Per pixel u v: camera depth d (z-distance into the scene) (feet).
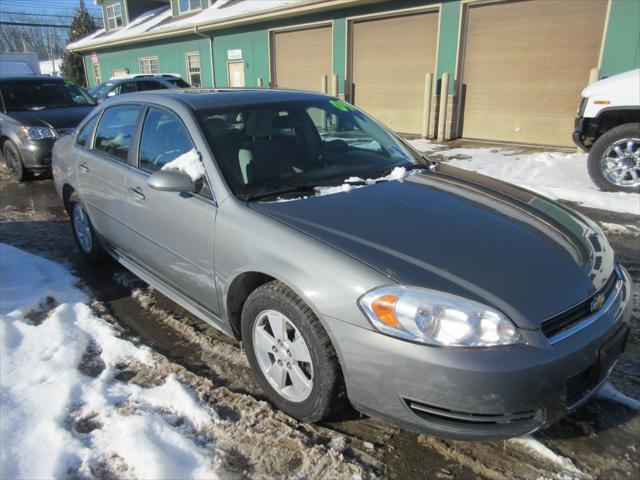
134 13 85.66
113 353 10.45
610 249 8.97
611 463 7.57
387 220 8.50
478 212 9.12
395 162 11.62
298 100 12.17
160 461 7.36
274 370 8.55
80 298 12.96
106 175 12.92
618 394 9.01
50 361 10.03
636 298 12.63
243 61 55.42
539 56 33.63
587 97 22.76
